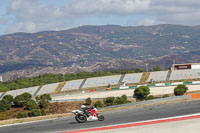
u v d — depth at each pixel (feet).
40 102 536.42
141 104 298.76
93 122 183.32
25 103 549.95
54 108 525.75
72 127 169.78
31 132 164.35
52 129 169.37
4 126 201.05
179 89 571.28
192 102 278.46
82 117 183.52
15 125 201.98
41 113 452.35
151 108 248.11
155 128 151.33
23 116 427.74
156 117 192.54
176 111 218.18
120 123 173.99
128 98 611.47
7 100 538.47
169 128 149.69
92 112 184.44
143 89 590.55
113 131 149.79
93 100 601.21
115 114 227.81
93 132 150.20
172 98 310.04
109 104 527.40
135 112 231.91
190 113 201.98
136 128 154.10
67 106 545.44
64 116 249.34
